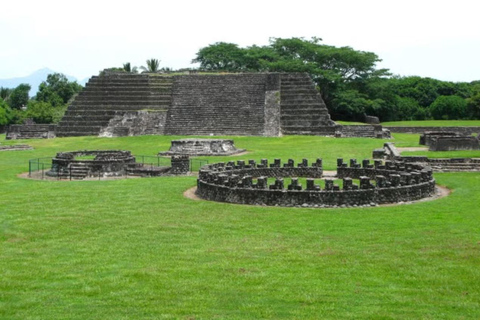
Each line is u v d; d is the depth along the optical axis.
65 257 21.75
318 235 24.28
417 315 15.91
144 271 19.84
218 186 32.91
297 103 89.19
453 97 126.44
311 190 30.92
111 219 27.88
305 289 17.98
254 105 88.12
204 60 139.62
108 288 18.33
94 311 16.58
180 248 22.70
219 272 19.66
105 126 87.38
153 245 23.20
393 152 52.06
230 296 17.55
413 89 139.12
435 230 24.36
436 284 18.12
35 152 66.81
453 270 19.23
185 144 61.81
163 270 19.95
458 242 22.27
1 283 18.88
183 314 16.30
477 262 19.88
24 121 111.19
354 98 114.00
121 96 94.06
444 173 43.75
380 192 31.34
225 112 87.12
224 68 136.12
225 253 21.84
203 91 93.25
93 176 47.12
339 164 44.12
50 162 56.75
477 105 121.75
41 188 37.38
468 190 35.34
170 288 18.27
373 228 25.22
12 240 24.33
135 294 17.81
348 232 24.62
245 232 25.11
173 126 84.81
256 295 17.58
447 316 15.80
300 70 114.56
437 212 28.44
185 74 100.44
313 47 123.19
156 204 31.55
